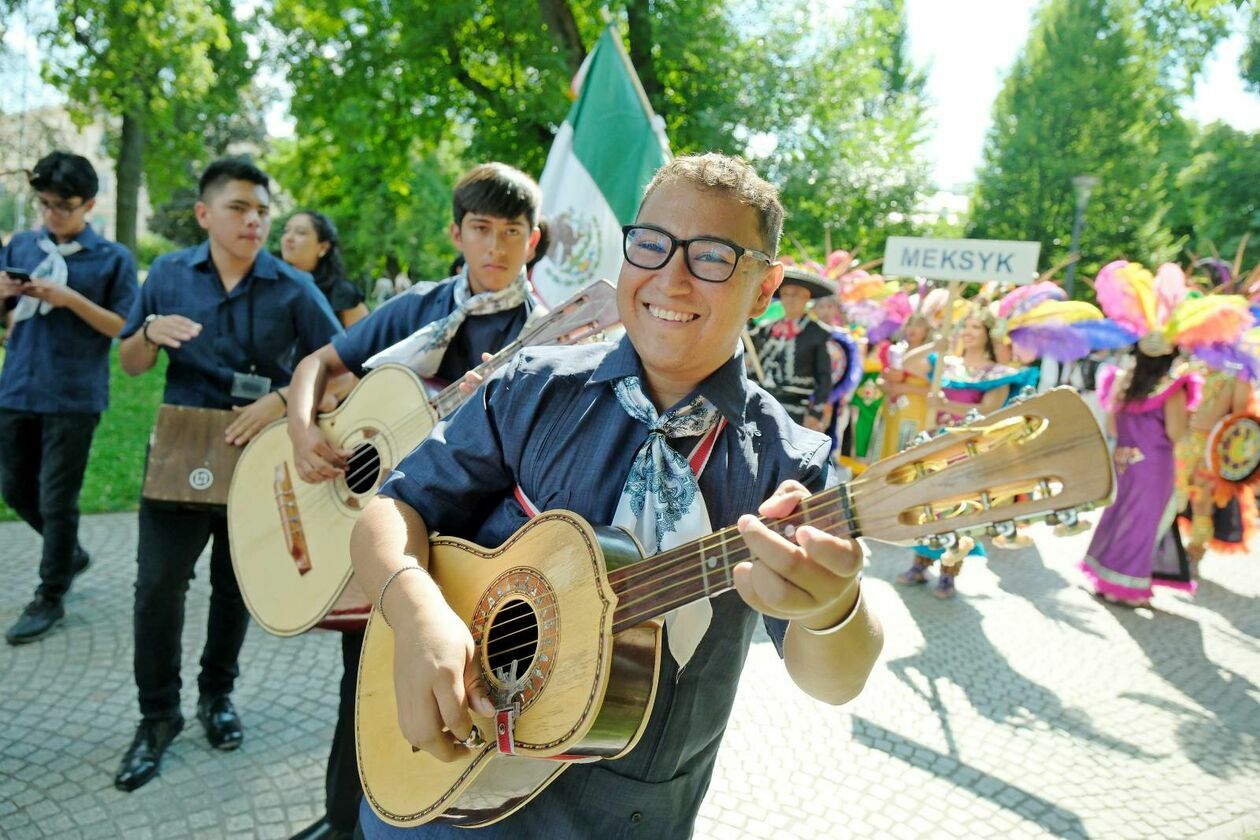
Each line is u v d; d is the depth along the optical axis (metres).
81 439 3.86
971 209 30.47
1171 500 5.56
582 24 13.56
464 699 1.18
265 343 3.02
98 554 4.93
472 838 1.30
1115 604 5.56
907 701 3.94
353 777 2.33
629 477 1.28
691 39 11.99
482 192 2.33
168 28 11.77
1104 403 5.79
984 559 6.39
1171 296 5.48
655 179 1.27
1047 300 5.99
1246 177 28.08
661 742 1.27
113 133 15.29
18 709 3.23
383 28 12.80
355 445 2.37
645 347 1.24
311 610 2.38
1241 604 5.82
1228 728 3.89
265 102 22.73
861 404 8.09
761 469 1.28
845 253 8.91
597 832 1.28
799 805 3.06
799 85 12.87
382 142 14.20
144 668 2.83
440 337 2.36
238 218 2.88
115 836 2.58
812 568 0.97
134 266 4.02
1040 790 3.26
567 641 1.21
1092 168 28.14
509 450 1.36
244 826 2.69
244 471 2.59
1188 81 26.30
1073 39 28.27
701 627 1.24
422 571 1.31
